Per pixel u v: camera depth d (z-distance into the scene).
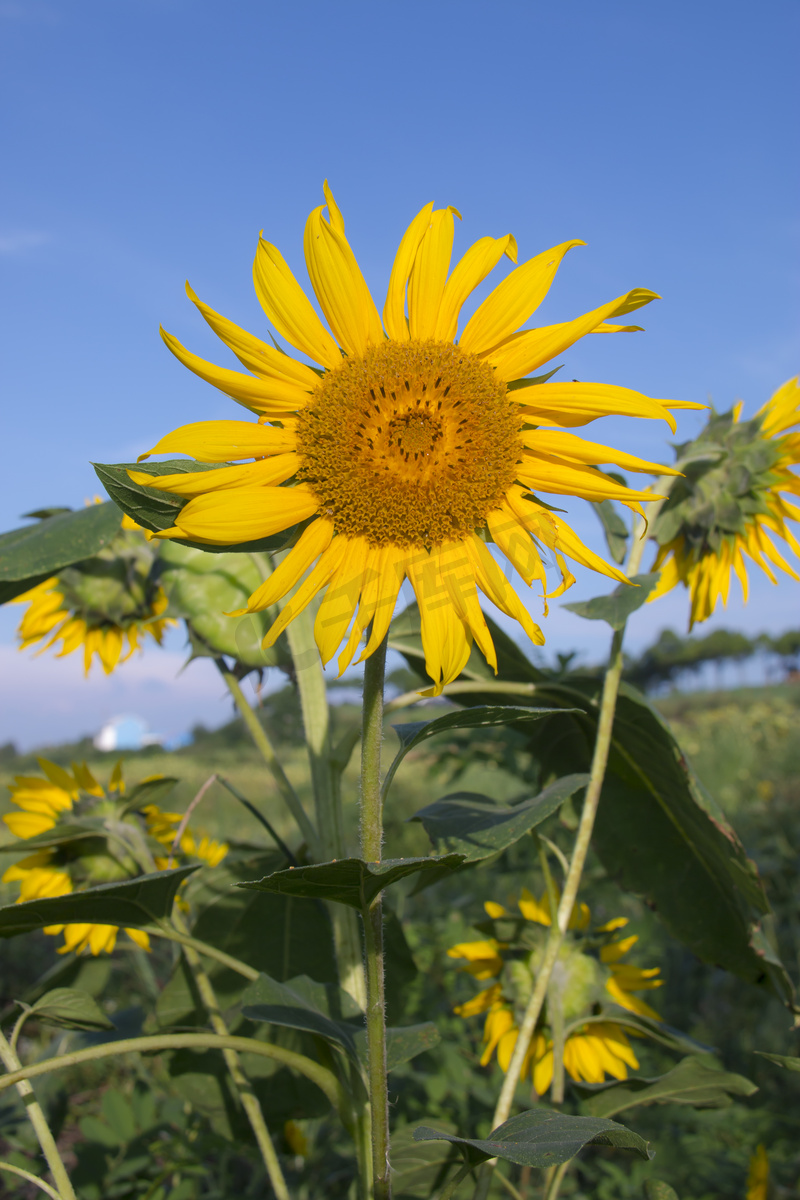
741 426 0.56
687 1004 1.25
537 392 0.41
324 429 0.39
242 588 0.52
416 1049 0.45
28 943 1.45
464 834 0.44
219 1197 0.75
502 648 0.55
